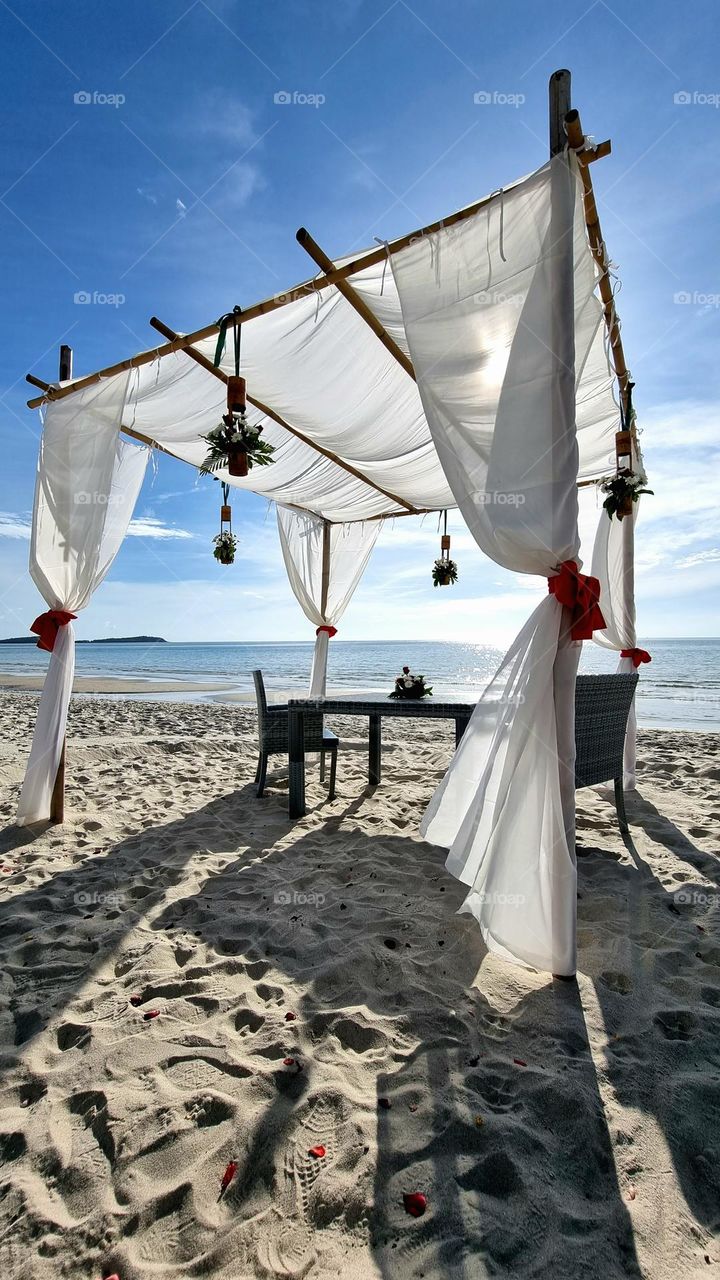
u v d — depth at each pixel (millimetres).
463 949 2279
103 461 3742
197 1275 1126
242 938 2355
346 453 4590
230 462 2916
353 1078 1604
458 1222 1217
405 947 2287
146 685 19047
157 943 2305
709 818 3959
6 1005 1936
